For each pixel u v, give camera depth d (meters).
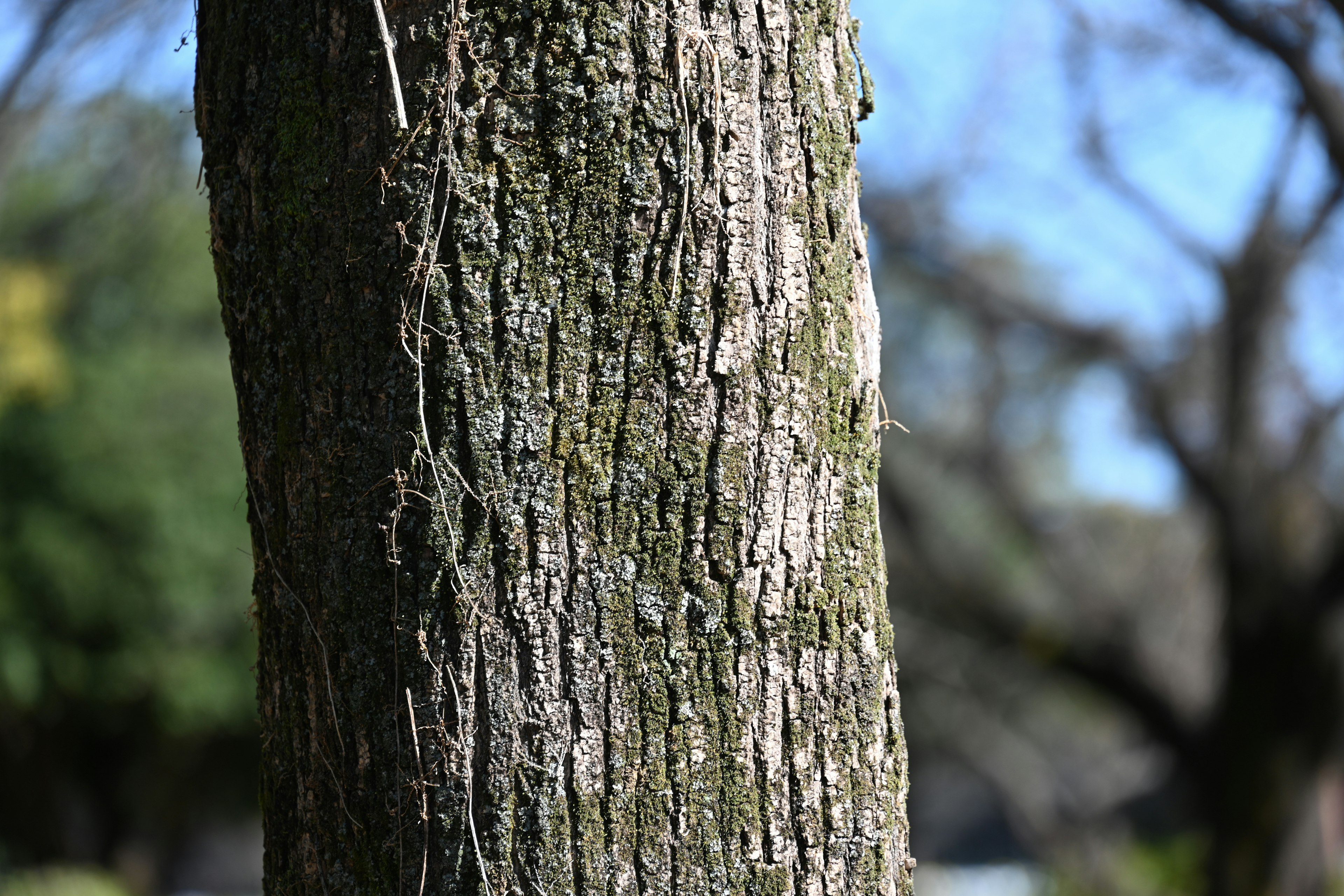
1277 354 11.12
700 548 2.53
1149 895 13.86
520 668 2.52
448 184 2.53
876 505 2.60
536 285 2.53
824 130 2.58
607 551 2.52
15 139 4.46
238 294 2.61
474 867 2.52
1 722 16.17
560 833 2.51
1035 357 14.67
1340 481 11.52
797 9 2.58
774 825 2.54
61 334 14.68
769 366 2.55
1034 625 13.65
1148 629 15.97
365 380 2.55
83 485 14.66
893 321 15.80
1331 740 10.60
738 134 2.55
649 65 2.53
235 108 2.60
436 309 2.53
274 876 2.61
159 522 14.86
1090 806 22.30
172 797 19.22
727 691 2.53
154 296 14.39
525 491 2.52
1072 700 20.03
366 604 2.55
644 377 2.53
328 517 2.56
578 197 2.53
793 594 2.55
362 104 2.55
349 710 2.55
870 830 2.56
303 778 2.58
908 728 20.33
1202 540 15.66
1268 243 10.73
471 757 2.53
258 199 2.58
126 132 4.82
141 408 15.12
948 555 14.56
